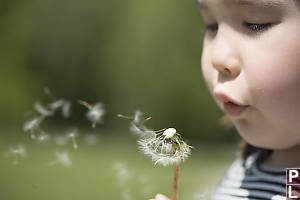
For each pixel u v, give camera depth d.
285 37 1.33
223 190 1.71
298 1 1.31
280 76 1.34
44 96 10.95
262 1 1.33
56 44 11.09
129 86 10.46
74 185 4.29
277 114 1.38
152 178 4.25
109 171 4.80
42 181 4.49
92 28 10.93
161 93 10.36
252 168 1.68
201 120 10.41
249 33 1.38
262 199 1.52
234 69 1.39
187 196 2.99
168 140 1.33
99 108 1.77
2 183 4.45
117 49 10.62
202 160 6.82
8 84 10.74
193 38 10.34
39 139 1.90
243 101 1.40
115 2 10.80
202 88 10.36
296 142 1.44
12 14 11.29
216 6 1.43
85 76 10.89
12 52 11.09
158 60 10.36
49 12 11.22
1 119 10.50
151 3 10.40
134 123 1.47
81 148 6.60
